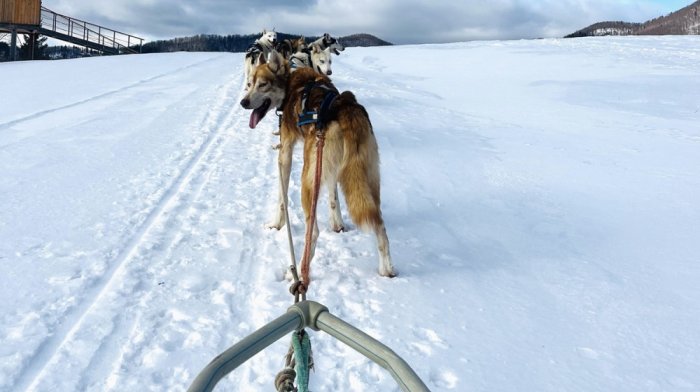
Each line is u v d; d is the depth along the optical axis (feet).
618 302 11.83
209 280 12.27
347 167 12.28
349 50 108.58
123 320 10.39
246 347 3.82
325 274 12.85
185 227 15.53
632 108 45.34
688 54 79.66
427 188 20.53
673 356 9.72
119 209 16.78
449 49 100.83
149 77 55.31
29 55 116.78
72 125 29.50
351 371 9.05
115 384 8.55
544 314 11.21
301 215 16.89
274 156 24.80
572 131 34.45
